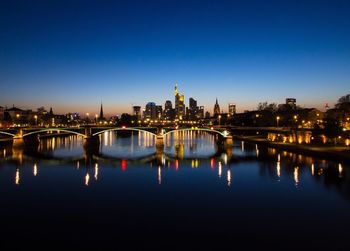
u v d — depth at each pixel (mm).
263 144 186500
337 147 142625
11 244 46156
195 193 74938
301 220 56062
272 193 74750
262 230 51438
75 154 154750
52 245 45844
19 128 177125
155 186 82500
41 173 101938
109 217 57656
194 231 51094
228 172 102250
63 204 65812
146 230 51406
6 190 78188
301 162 119625
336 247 45219
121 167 114812
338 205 64875
